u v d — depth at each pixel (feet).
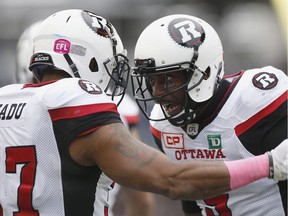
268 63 105.81
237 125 38.40
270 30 106.73
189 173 32.42
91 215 34.09
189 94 38.60
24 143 33.68
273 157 32.83
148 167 32.40
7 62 98.89
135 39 101.71
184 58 38.55
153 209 54.39
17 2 100.17
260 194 38.70
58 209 33.50
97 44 35.96
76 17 36.09
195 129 39.34
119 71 37.06
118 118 33.30
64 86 33.53
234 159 39.01
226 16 109.70
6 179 34.35
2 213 34.78
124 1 101.71
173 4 106.01
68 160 33.09
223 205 39.65
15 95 34.81
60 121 33.01
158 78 38.75
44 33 35.88
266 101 37.86
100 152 32.48
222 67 40.29
